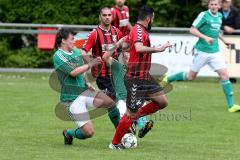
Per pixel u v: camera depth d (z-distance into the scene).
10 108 32.72
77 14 53.56
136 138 25.11
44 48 46.91
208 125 29.14
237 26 43.66
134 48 23.69
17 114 31.03
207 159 22.12
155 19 54.56
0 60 52.38
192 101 36.50
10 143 24.38
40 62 52.09
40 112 31.70
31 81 44.16
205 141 25.44
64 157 22.03
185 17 55.25
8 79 45.16
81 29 47.44
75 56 23.27
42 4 53.22
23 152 22.78
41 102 34.88
